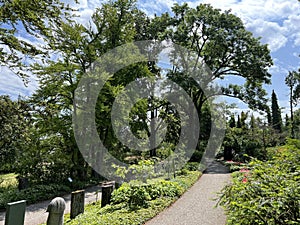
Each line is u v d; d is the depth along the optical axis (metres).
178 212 5.59
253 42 20.45
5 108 8.16
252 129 20.50
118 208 5.86
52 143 12.05
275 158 3.56
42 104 9.15
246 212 2.47
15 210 2.84
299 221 2.25
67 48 11.02
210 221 4.91
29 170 10.98
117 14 14.52
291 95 29.88
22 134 9.22
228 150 22.11
